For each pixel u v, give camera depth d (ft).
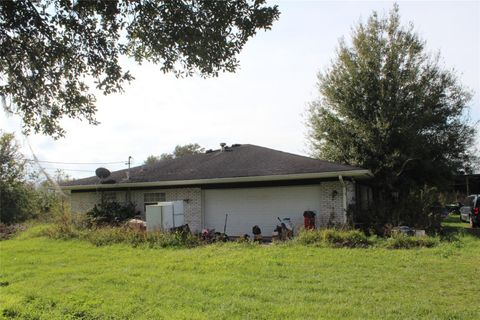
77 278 31.55
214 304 23.72
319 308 22.44
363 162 81.71
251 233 62.28
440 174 87.15
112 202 70.54
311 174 57.06
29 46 21.12
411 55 84.64
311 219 55.62
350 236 45.32
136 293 26.58
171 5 20.27
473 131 88.12
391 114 82.07
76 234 56.39
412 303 23.13
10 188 101.65
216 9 20.13
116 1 20.67
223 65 21.83
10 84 22.90
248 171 62.59
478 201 74.59
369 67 84.84
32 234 61.93
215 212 64.69
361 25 86.74
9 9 19.27
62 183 77.77
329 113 88.48
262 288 26.99
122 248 47.03
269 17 20.57
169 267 34.96
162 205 56.13
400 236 44.88
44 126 24.58
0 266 37.70
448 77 86.94
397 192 82.89
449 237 50.03
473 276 29.71
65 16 21.06
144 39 21.98
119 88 23.39
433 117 86.12
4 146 101.96
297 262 35.76
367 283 27.96
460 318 20.53
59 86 23.45
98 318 22.09
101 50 22.26
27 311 23.35
